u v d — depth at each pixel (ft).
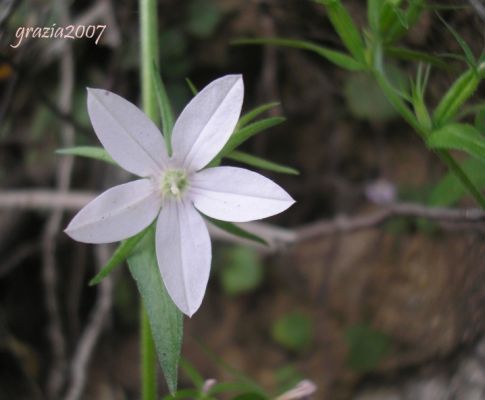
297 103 0.78
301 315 0.75
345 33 0.43
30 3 0.56
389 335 0.70
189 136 0.39
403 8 0.47
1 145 0.73
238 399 0.45
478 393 0.55
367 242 0.76
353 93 0.73
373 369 0.69
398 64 0.54
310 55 0.71
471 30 0.47
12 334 0.71
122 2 0.62
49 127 0.73
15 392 0.68
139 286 0.38
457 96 0.41
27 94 0.70
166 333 0.38
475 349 0.56
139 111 0.38
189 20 0.74
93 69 0.71
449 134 0.40
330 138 0.79
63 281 0.73
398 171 0.75
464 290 0.57
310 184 0.78
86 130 0.63
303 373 0.72
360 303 0.73
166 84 0.75
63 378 0.65
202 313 0.78
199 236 0.39
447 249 0.67
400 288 0.71
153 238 0.39
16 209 0.70
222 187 0.39
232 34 0.75
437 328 0.63
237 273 0.76
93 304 0.74
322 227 0.60
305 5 0.56
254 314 0.78
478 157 0.39
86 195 0.64
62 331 0.68
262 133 0.76
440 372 0.60
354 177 0.79
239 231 0.40
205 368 0.75
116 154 0.38
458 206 0.58
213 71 0.77
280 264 0.79
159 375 0.59
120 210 0.38
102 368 0.72
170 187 0.39
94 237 0.38
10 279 0.73
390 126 0.75
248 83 0.78
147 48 0.44
